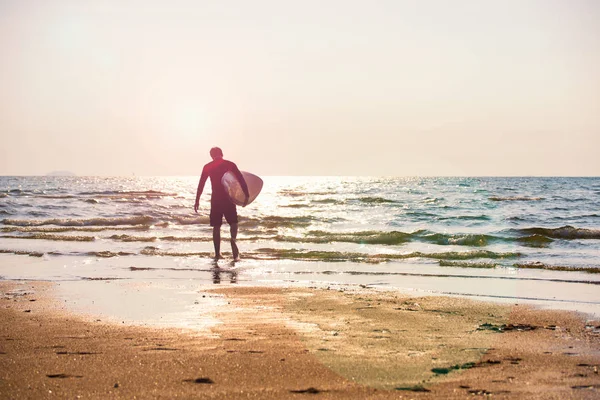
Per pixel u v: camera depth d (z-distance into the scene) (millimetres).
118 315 5617
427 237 14070
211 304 6234
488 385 3279
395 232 14734
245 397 3045
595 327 5086
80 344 4344
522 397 3055
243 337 4594
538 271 9242
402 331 4855
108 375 3455
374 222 20109
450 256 10977
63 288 7430
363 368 3645
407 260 10539
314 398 3033
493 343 4414
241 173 10875
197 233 16156
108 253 11461
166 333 4750
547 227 17578
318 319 5391
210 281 8125
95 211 25047
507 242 13680
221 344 4332
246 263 10164
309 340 4480
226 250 12055
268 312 5754
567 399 3018
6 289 7355
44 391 3143
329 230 16828
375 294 6930
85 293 7023
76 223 19672
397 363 3775
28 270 9250
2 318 5477
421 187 61625
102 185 69125
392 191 50062
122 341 4445
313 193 47250
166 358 3883
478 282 8148
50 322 5266
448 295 7016
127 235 15047
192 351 4094
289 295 6832
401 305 6148
